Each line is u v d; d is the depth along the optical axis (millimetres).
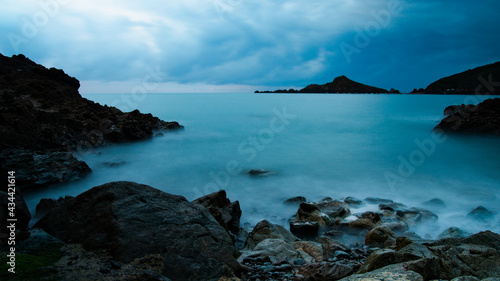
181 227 6992
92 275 5320
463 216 14625
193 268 6230
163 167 25016
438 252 7121
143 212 7008
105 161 25422
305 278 7008
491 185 20500
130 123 33656
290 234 11344
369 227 12289
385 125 52750
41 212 12078
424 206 16188
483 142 35375
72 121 27203
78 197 7277
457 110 45250
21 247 6016
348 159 28594
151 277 5418
